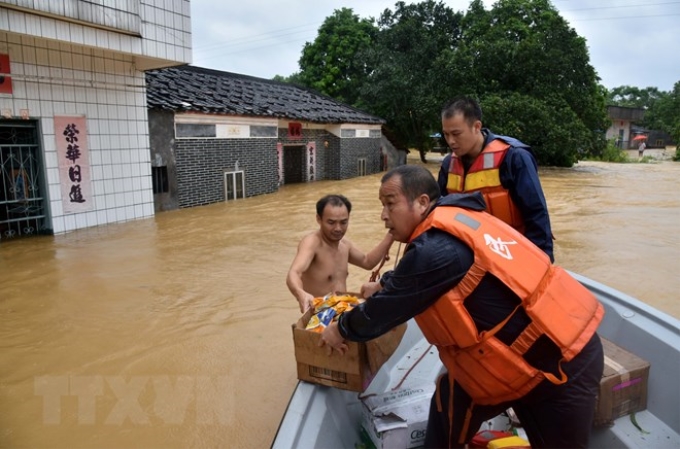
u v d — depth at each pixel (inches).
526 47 919.7
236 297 232.7
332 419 104.0
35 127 327.6
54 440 129.6
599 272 274.4
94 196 368.2
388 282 79.8
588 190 613.3
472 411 90.6
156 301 226.8
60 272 265.6
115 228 369.4
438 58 969.5
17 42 308.7
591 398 82.8
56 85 332.8
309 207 476.7
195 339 189.0
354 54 1153.4
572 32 957.8
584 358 81.9
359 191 600.7
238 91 617.9
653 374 121.3
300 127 677.3
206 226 383.2
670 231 371.2
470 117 131.0
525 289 77.6
